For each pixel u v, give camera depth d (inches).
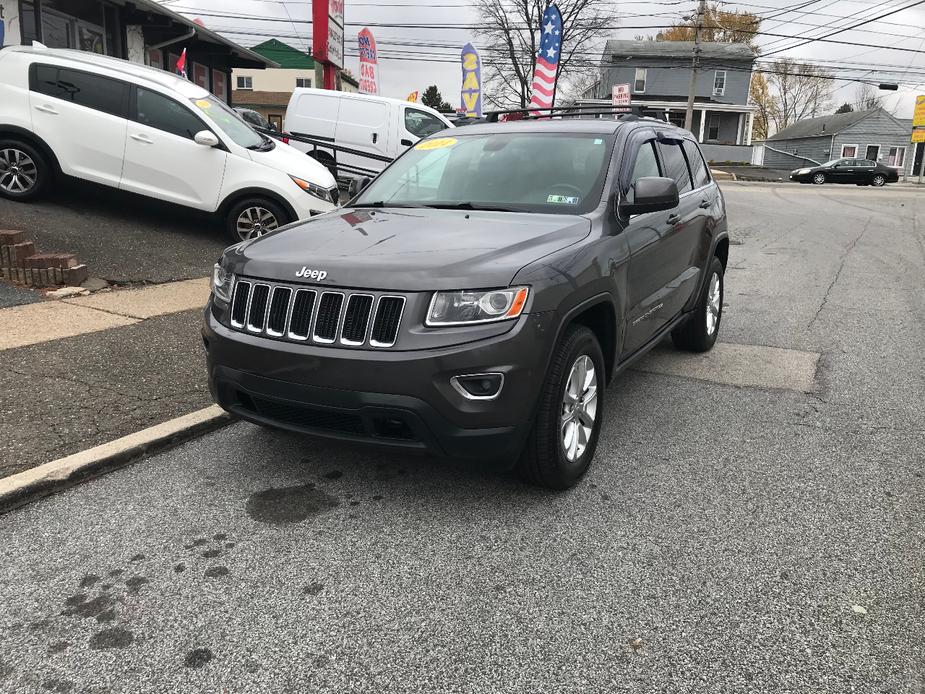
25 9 474.9
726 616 103.5
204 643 96.7
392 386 116.6
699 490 142.6
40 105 338.3
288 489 140.0
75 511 130.0
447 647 96.5
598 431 149.6
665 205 154.6
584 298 133.7
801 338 262.5
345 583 110.3
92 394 177.0
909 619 103.0
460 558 117.5
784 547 122.0
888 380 213.6
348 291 120.4
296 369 122.5
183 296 276.4
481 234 138.3
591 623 101.7
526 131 184.4
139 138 343.6
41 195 350.6
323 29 577.3
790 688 89.5
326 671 91.9
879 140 2091.5
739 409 189.0
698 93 2006.6
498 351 117.4
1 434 153.1
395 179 186.4
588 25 1769.2
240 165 348.8
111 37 577.0
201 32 628.4
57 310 246.2
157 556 116.6
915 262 442.3
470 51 805.9
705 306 231.1
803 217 717.9
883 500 139.1
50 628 99.2
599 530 126.7
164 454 154.3
